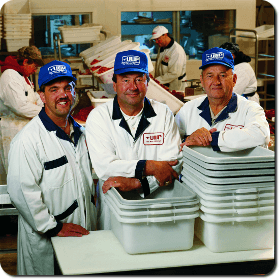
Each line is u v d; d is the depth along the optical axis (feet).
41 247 6.83
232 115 7.42
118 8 19.65
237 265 5.59
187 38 21.39
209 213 5.58
